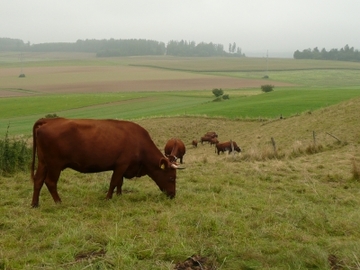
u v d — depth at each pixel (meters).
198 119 46.97
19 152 13.48
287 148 21.42
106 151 9.54
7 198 9.95
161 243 6.73
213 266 6.02
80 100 80.50
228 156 18.09
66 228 7.53
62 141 9.17
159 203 9.66
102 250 6.54
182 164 16.30
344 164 15.42
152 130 43.56
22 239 7.14
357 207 9.87
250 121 45.06
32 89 111.50
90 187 11.35
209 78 144.75
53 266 5.90
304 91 72.69
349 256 6.21
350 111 30.95
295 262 6.09
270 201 9.97
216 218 7.95
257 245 6.85
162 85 118.44
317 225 8.05
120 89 108.06
